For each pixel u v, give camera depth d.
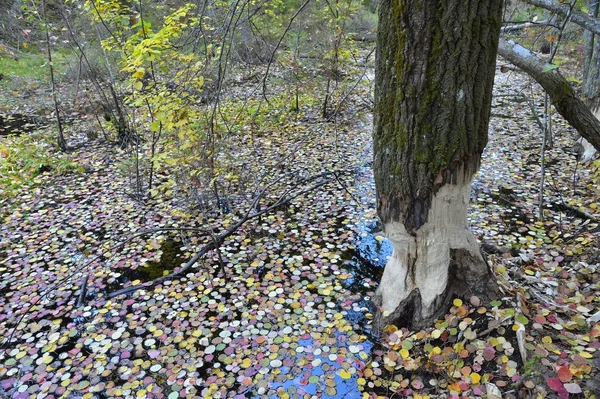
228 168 5.02
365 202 4.71
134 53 3.29
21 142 6.32
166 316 3.08
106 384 2.51
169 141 4.45
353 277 3.45
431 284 2.61
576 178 4.94
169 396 2.41
